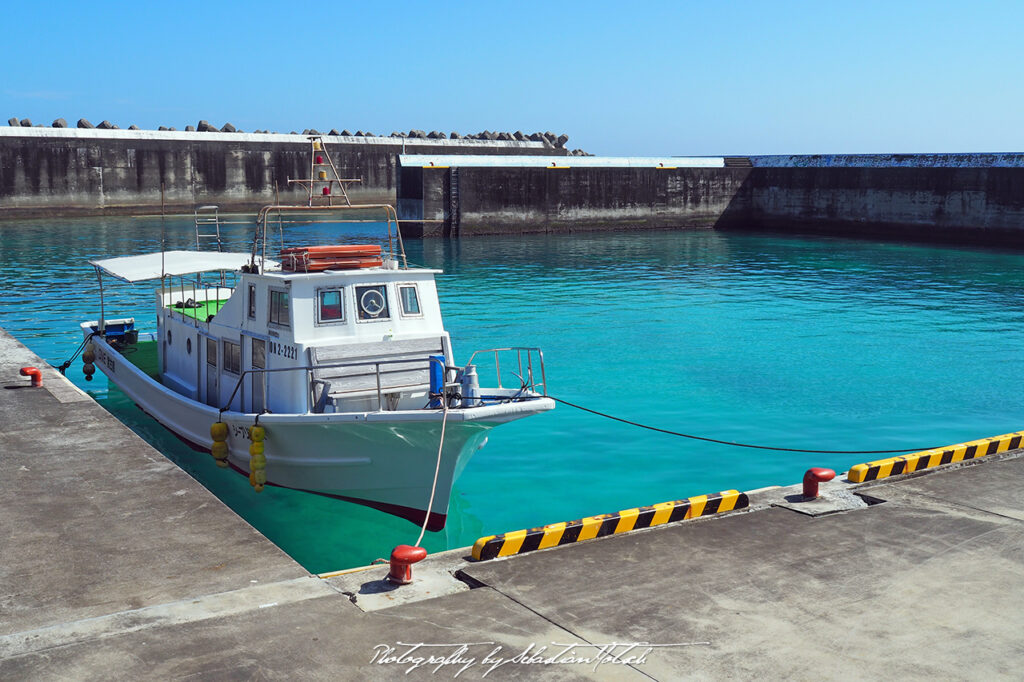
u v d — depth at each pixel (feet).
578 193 184.03
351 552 33.53
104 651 17.46
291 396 36.29
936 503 27.07
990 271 124.16
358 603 19.95
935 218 168.25
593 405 53.72
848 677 17.06
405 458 34.65
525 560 22.54
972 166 161.68
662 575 21.65
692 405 53.57
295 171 232.73
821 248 156.87
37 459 30.81
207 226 184.55
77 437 33.58
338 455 35.58
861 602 20.25
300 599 19.97
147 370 52.06
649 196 191.52
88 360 58.95
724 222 200.44
